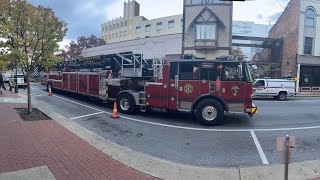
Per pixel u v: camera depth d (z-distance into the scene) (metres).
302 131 8.67
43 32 10.14
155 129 8.83
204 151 6.56
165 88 10.15
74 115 11.02
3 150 5.82
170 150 6.63
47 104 13.95
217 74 9.44
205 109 9.52
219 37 28.84
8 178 4.41
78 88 15.44
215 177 4.85
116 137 7.78
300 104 16.58
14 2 9.59
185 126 9.31
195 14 29.25
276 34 36.34
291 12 31.59
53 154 5.71
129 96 11.32
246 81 9.26
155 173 4.97
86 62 16.11
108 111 12.06
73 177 4.59
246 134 8.23
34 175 4.59
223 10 28.64
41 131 7.69
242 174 4.98
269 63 33.69
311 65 30.53
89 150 6.13
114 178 4.64
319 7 30.78
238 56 9.57
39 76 30.05
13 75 26.75
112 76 13.01
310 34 30.67
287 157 3.82
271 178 4.79
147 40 33.78
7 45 9.68
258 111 13.02
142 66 11.84
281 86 20.69
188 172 5.07
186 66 9.80
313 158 6.01
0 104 12.81
